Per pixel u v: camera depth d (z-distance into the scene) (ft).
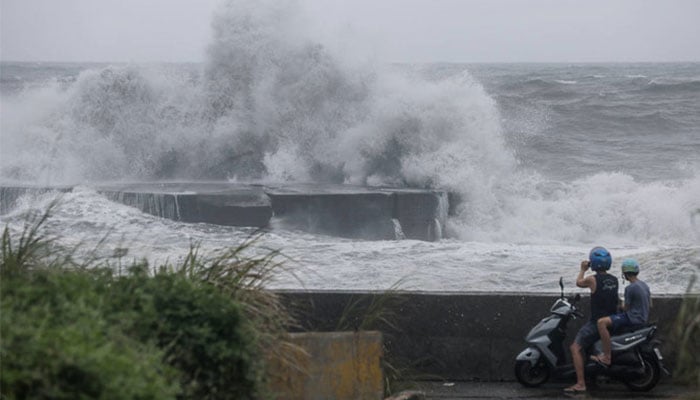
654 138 338.13
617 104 386.52
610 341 66.49
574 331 70.64
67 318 32.71
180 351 38.78
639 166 274.16
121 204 155.33
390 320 68.18
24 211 147.23
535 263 125.18
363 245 135.33
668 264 113.09
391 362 66.59
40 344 28.89
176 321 39.60
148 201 153.48
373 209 155.43
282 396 49.52
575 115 369.71
